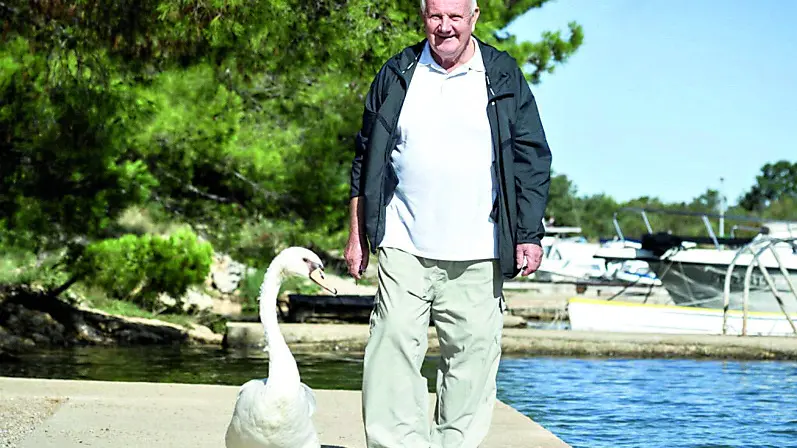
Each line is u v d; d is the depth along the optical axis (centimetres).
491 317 509
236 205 2120
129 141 1639
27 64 1232
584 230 10975
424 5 484
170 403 788
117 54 1205
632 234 10794
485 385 516
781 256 2548
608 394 1175
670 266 2620
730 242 2605
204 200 2123
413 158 494
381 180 498
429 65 498
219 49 1243
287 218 2089
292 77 1489
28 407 759
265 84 1808
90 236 1563
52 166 1362
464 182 493
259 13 1151
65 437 645
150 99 1589
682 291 2659
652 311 2225
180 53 1216
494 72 496
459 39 482
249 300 2700
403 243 500
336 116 1812
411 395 504
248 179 1966
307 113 1864
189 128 1758
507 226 493
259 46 1227
